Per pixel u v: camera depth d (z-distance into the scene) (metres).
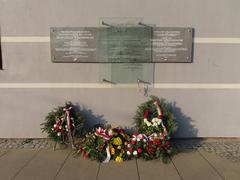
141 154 2.84
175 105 3.35
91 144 2.89
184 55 3.26
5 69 3.29
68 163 2.74
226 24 3.25
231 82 3.33
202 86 3.33
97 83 3.31
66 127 3.05
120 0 3.20
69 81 3.31
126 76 3.30
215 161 2.79
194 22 3.24
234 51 3.29
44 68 3.29
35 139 3.38
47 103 3.33
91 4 3.20
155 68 3.30
